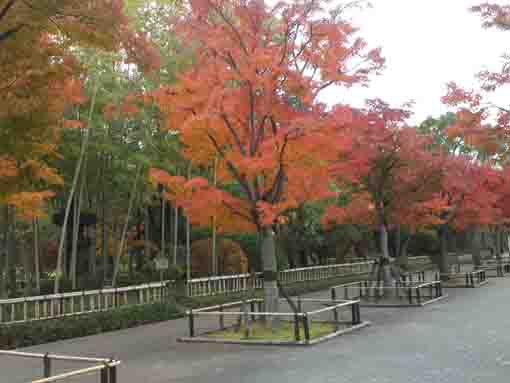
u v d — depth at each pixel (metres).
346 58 13.92
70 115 19.09
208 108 12.52
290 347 12.06
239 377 9.42
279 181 14.17
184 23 13.80
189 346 12.98
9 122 10.38
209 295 21.59
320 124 12.63
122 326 16.61
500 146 14.91
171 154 21.02
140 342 13.99
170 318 18.42
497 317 15.72
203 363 10.87
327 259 39.06
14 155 10.97
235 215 15.05
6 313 14.42
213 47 13.33
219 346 12.73
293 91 13.65
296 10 13.38
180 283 20.52
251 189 14.40
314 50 13.83
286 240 31.95
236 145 14.48
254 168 12.74
